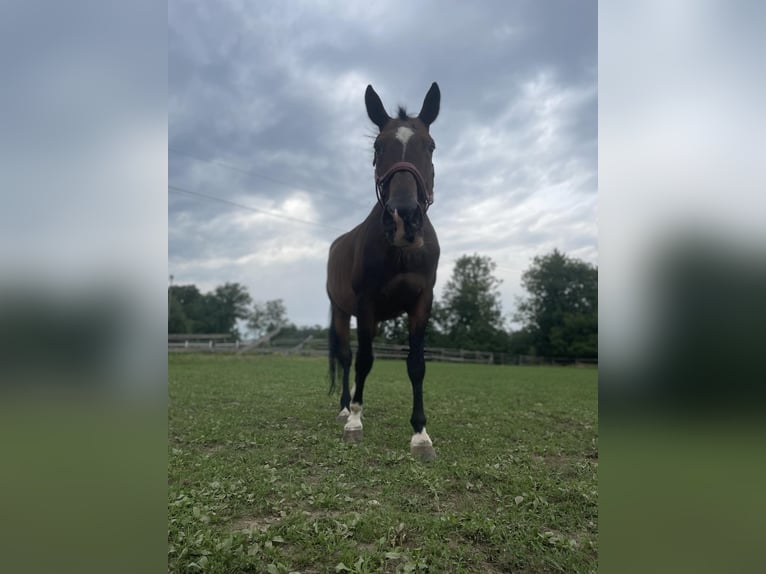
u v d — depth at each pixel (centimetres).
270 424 528
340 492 297
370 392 855
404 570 198
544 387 1074
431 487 302
